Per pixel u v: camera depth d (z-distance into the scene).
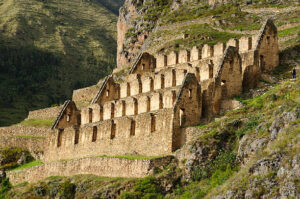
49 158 108.38
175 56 128.88
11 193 100.75
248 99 88.50
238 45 110.94
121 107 104.31
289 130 63.59
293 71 92.69
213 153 73.50
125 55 191.12
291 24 126.25
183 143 81.81
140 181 75.88
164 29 171.62
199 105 87.94
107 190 79.88
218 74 89.88
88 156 95.81
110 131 95.50
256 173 61.28
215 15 159.38
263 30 101.31
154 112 87.69
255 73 95.12
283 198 56.62
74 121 118.25
